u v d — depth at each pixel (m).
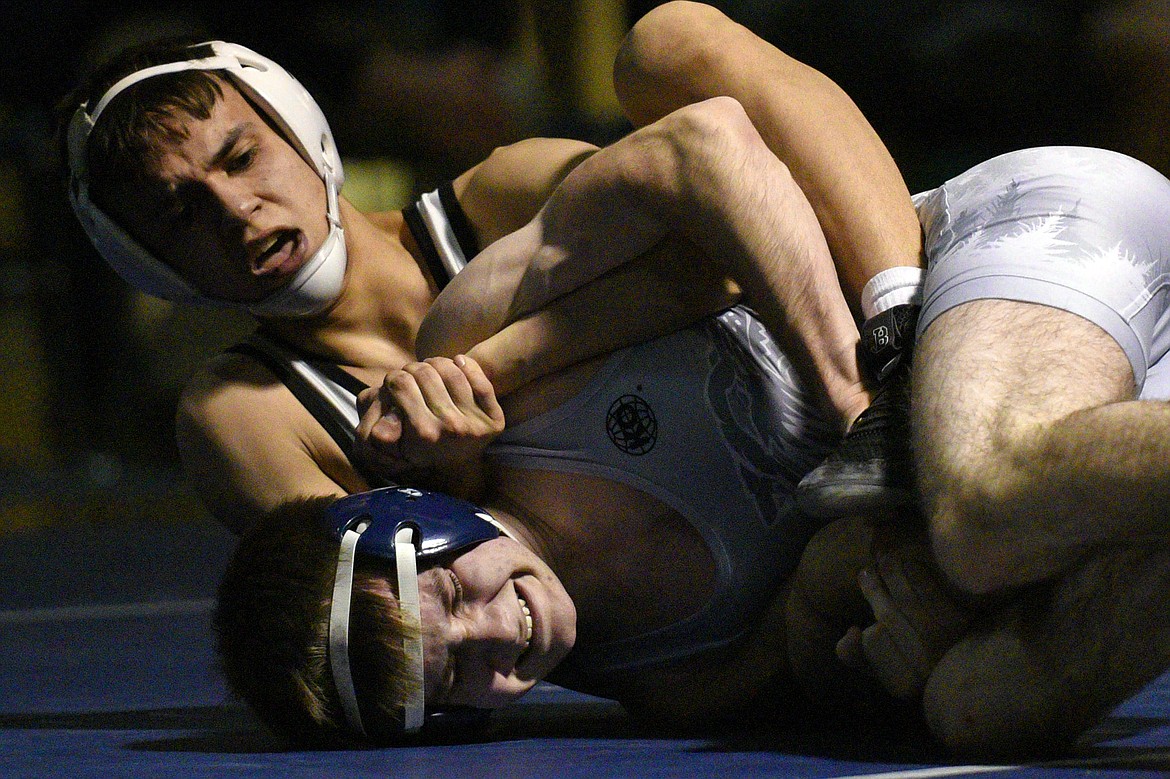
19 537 29.83
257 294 9.74
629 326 8.07
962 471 5.90
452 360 7.97
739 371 8.09
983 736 6.27
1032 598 6.21
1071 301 6.55
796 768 6.07
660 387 8.07
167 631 15.20
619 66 9.12
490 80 36.78
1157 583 5.76
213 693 10.39
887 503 6.76
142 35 34.22
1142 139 28.72
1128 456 5.38
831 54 34.72
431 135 36.12
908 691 6.84
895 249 7.91
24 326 36.34
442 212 10.50
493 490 8.26
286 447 9.53
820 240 7.79
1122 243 6.89
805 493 6.92
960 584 6.07
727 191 7.64
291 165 9.74
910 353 7.43
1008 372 6.20
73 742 7.90
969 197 7.51
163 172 9.43
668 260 8.04
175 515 33.19
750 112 8.50
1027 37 33.06
